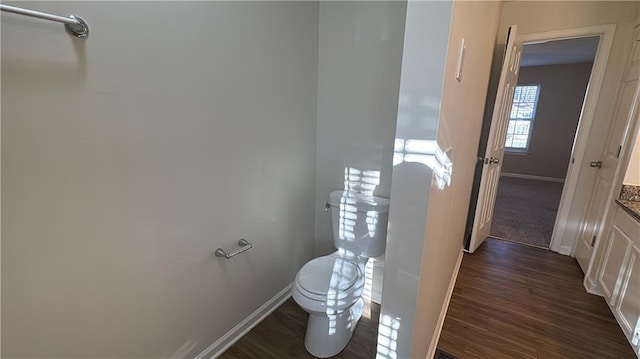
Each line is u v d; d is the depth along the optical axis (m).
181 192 1.26
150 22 1.04
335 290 1.48
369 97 1.78
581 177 2.54
